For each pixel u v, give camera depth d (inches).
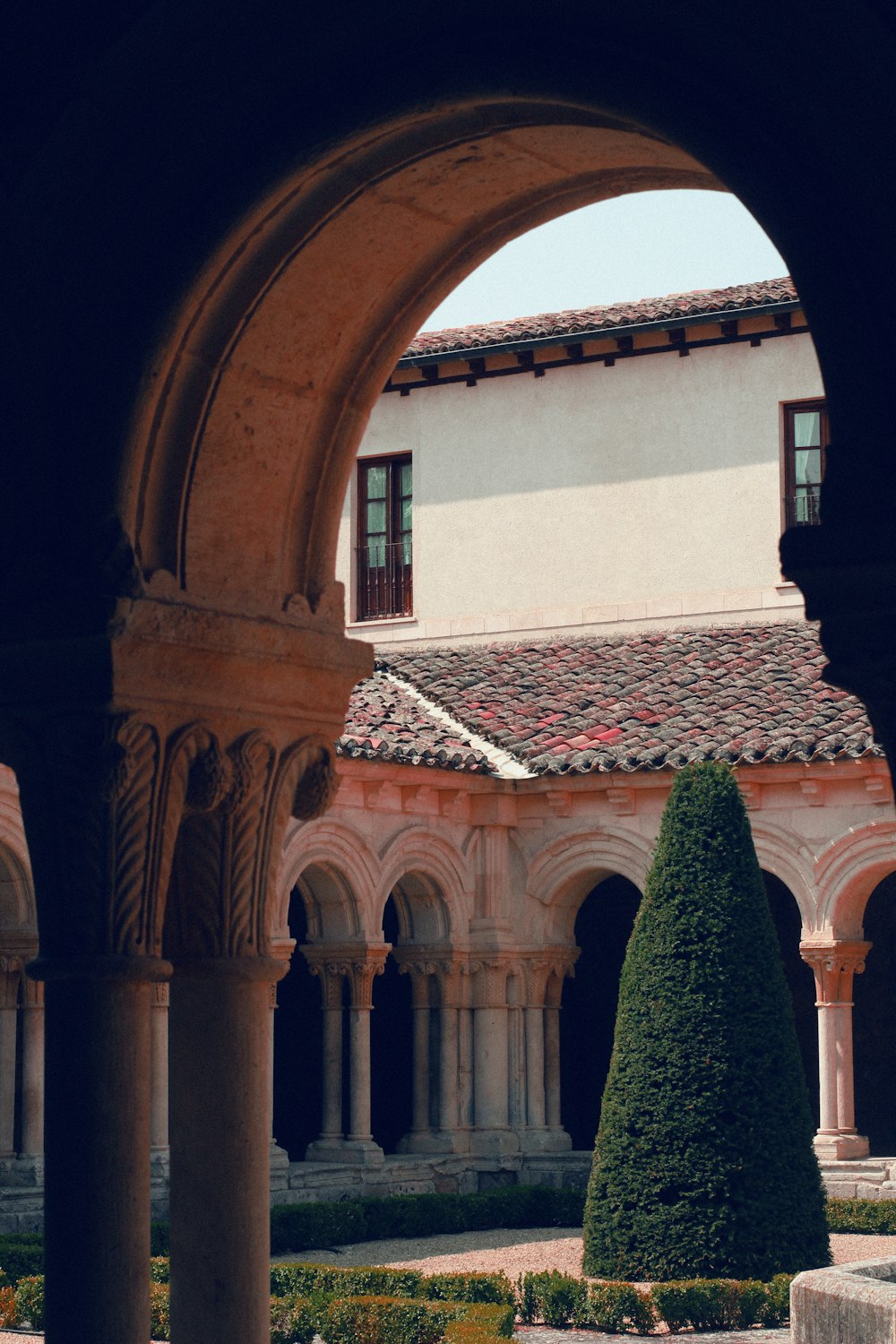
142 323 217.5
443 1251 744.3
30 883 717.3
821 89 176.4
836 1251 704.4
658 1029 674.8
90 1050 222.4
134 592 219.9
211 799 233.1
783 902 981.8
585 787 887.1
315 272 227.3
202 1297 235.0
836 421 179.2
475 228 237.3
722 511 1039.6
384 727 892.0
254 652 236.8
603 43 189.0
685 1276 647.8
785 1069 670.5
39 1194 701.9
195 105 212.8
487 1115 887.1
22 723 226.5
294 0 205.2
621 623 1056.8
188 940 240.5
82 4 221.0
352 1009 841.5
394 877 855.1
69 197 219.3
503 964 893.2
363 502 1142.3
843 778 836.6
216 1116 238.7
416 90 200.5
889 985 964.0
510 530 1091.9
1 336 225.6
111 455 219.6
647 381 1066.7
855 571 177.6
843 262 177.6
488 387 1108.5
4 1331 574.2
